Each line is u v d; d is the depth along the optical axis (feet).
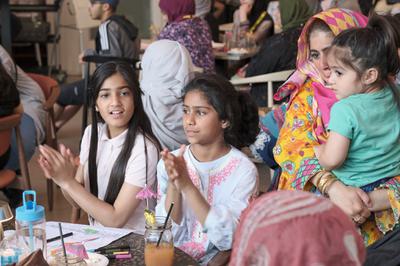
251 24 21.54
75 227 7.15
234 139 7.59
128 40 17.56
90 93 8.63
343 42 6.89
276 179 8.43
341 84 6.98
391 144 7.02
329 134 7.08
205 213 6.69
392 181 7.12
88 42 30.66
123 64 8.50
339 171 7.21
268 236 3.34
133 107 8.50
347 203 6.97
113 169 8.42
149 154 8.43
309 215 3.38
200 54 16.96
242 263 3.39
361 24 7.80
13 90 12.04
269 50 16.11
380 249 6.37
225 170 7.48
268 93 16.21
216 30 23.29
